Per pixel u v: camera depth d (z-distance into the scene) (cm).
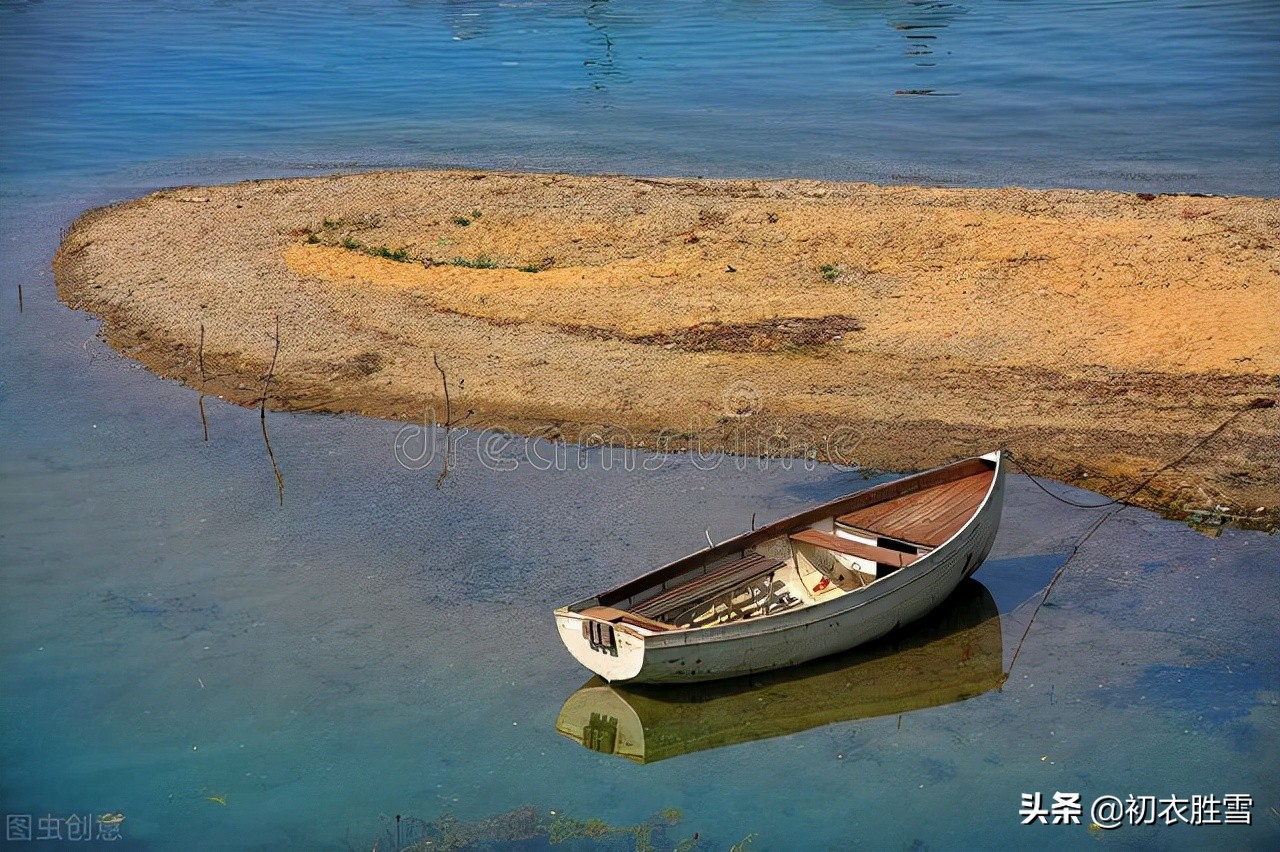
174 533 2064
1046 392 2406
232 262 3141
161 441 2375
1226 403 2334
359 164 4234
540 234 3231
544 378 2533
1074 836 1411
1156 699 1638
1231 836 1399
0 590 1902
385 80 5828
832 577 1892
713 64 6044
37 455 2327
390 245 3219
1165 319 2612
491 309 2834
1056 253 2928
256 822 1456
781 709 1672
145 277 3086
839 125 4653
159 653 1755
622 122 4794
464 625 1817
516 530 2066
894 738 1599
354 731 1606
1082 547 1989
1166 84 5297
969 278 2855
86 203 3825
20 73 6031
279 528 2078
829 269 2947
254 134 4734
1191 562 1934
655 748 1600
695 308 2792
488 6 8206
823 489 2158
